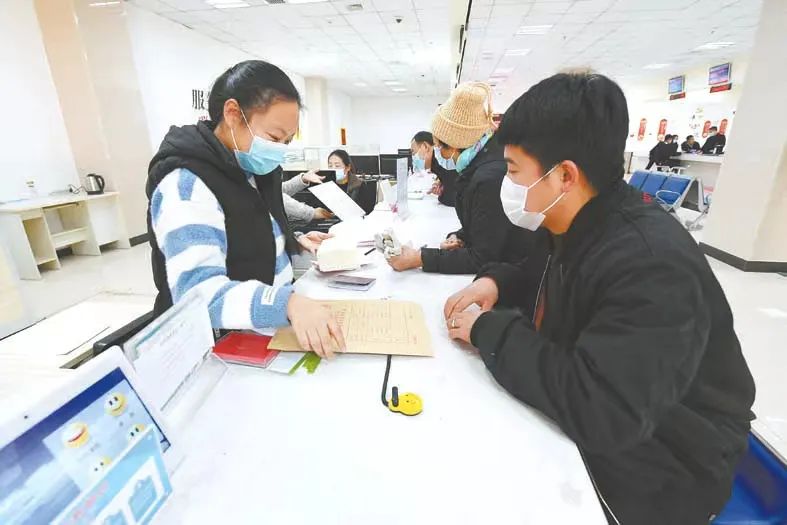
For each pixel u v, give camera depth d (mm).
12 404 334
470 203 1247
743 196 3695
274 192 1065
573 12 5668
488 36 6992
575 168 600
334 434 577
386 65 9297
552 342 647
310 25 5965
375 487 493
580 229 633
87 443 382
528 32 6762
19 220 3566
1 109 3852
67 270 4000
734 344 601
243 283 760
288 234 1163
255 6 5129
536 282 999
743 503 790
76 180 4594
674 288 493
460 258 1231
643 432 493
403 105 15398
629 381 487
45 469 340
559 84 589
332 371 727
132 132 4891
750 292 3145
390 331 838
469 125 1353
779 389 1933
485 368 738
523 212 698
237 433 579
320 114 11117
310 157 5297
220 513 462
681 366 483
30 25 4059
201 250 737
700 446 583
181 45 5867
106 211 4582
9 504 310
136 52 5059
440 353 789
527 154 623
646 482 604
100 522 381
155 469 455
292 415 616
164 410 556
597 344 526
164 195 758
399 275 1241
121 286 3582
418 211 2480
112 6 4582
